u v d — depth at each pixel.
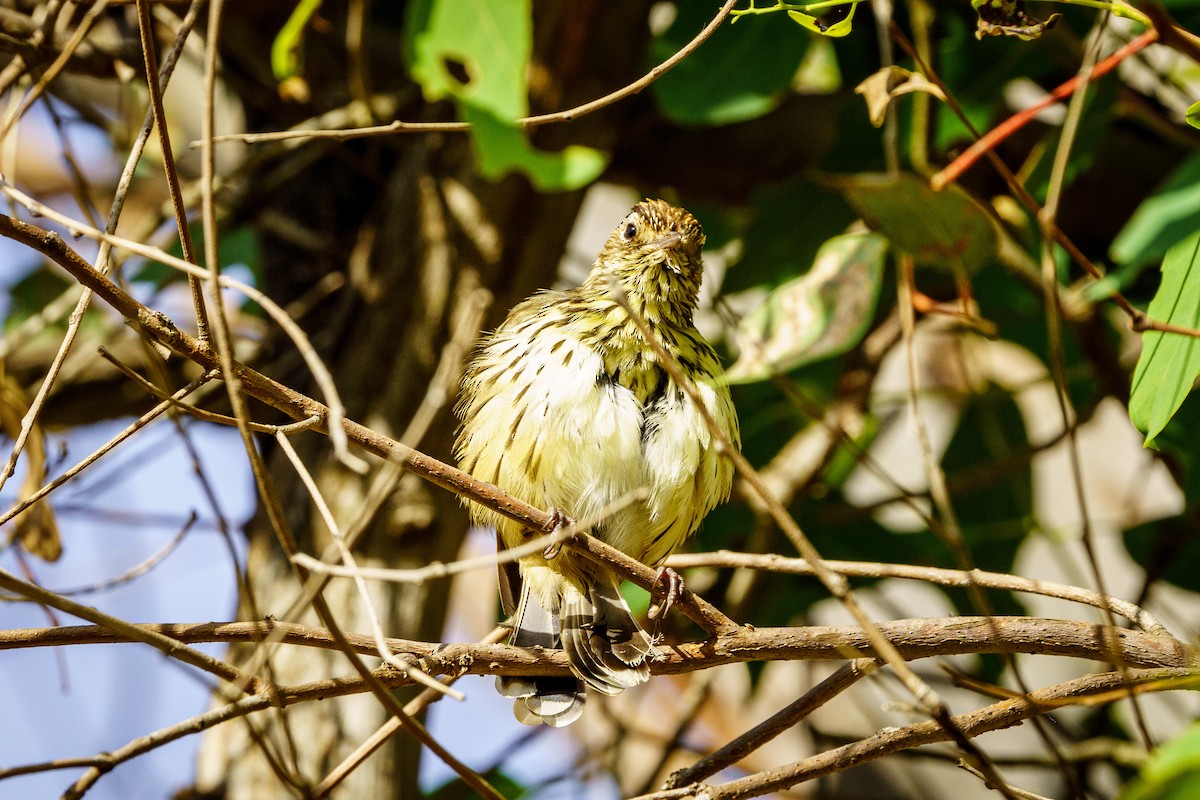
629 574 7.21
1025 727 13.63
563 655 7.52
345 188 12.47
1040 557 15.02
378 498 6.77
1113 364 11.34
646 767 14.66
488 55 9.48
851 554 12.74
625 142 12.29
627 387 9.16
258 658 6.26
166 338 6.13
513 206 11.51
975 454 13.31
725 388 9.44
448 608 11.12
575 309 9.53
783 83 10.32
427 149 11.74
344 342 11.58
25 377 12.30
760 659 7.37
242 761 10.13
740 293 11.47
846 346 8.97
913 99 10.70
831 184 8.69
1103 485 15.57
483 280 11.40
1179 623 12.04
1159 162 11.80
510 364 9.25
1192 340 6.79
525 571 8.82
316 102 12.43
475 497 6.81
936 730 6.77
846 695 14.50
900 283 8.52
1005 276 11.63
